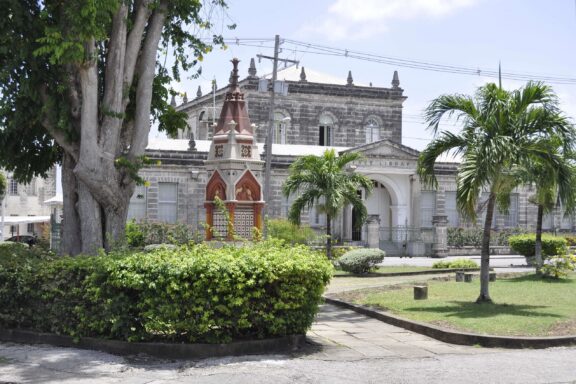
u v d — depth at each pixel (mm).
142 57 15289
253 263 10805
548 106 15750
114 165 14586
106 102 14453
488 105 15805
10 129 15094
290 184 29266
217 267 10438
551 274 23344
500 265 32750
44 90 14406
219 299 10539
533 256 30375
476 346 12008
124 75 14680
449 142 16406
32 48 13766
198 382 9008
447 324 13391
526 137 15836
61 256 13211
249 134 23906
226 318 10609
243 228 23453
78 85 14641
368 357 10891
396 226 47375
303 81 55438
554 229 51938
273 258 11172
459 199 15922
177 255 11195
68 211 15203
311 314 11578
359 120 57094
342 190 28891
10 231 63625
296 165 29531
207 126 53656
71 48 12828
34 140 16422
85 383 8906
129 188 14984
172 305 10430
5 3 13258
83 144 13984
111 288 10773
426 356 11055
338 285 22562
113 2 12898
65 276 11266
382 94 57656
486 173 15305
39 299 11609
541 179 17016
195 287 10406
